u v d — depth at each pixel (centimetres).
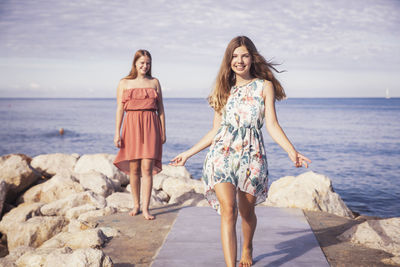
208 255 297
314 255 295
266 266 273
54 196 585
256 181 245
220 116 269
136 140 423
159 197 564
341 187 1155
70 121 4850
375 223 348
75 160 783
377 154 1967
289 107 11100
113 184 635
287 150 231
